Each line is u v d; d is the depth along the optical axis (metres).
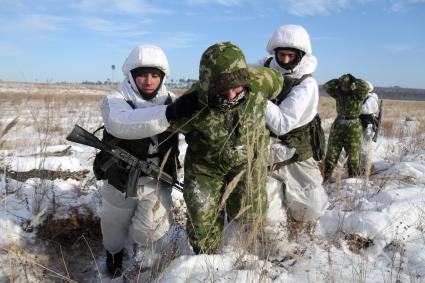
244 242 2.82
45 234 3.45
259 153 2.49
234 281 2.50
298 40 3.01
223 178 2.82
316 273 2.90
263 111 2.71
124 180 2.90
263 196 2.82
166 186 3.05
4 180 4.22
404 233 3.64
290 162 3.13
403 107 28.06
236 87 2.40
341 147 5.96
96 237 3.69
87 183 4.48
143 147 2.90
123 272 3.18
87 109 12.59
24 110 9.18
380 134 10.32
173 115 2.54
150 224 2.97
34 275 3.11
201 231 2.78
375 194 4.62
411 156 7.23
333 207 4.16
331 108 18.67
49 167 4.99
